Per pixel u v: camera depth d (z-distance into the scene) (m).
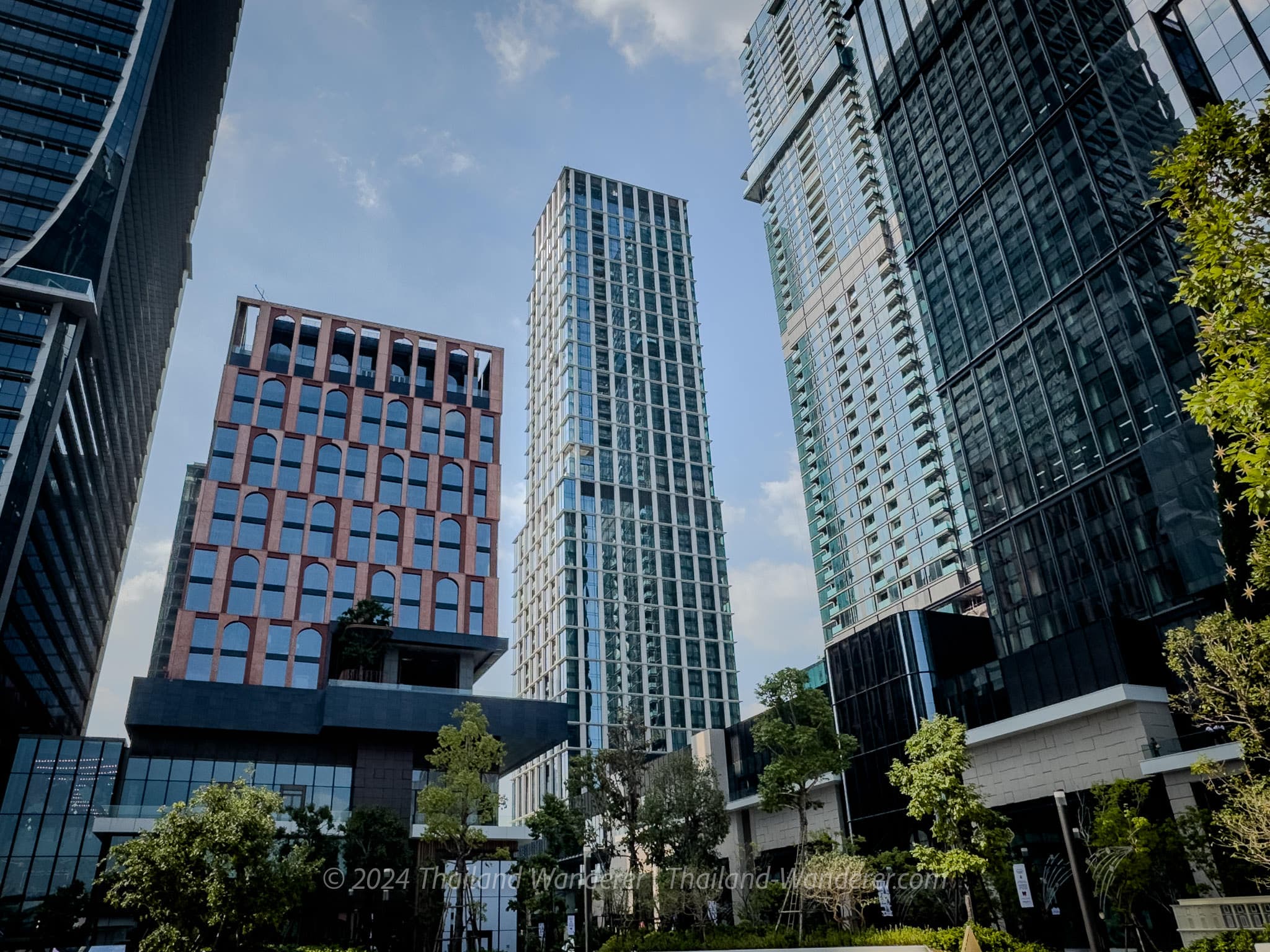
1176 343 60.00
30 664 90.56
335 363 106.38
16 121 94.00
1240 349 16.30
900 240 135.38
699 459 170.75
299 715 75.31
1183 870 37.09
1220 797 40.06
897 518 124.12
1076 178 71.00
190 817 40.53
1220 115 17.41
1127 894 36.56
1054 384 70.12
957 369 81.44
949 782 37.97
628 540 156.62
